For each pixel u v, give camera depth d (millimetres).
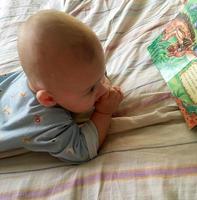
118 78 816
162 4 963
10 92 773
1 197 667
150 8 963
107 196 632
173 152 670
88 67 645
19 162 727
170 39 831
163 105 751
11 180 692
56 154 696
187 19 805
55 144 685
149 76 797
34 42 645
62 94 678
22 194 664
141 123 726
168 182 626
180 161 653
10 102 752
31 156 733
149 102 758
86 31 650
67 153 686
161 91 770
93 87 692
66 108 718
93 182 658
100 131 717
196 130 694
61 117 702
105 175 662
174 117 724
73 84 659
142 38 887
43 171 698
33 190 667
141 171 653
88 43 641
